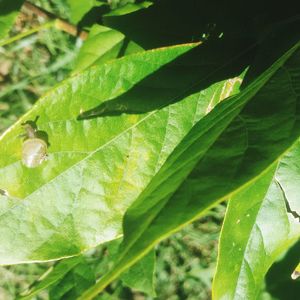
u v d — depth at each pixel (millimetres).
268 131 118
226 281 226
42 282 312
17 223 199
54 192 202
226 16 225
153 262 362
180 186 105
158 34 249
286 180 224
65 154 201
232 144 116
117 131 205
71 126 200
